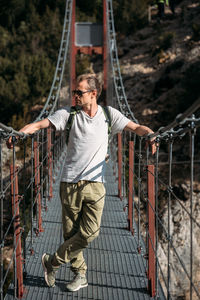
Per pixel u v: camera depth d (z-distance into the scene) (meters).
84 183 2.75
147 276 3.23
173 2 25.28
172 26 24.45
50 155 5.77
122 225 4.78
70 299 2.95
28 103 18.91
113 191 6.52
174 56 21.31
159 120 17.61
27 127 2.73
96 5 26.27
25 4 25.22
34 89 19.05
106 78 16.52
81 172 2.75
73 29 16.77
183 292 10.16
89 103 2.72
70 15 16.05
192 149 1.98
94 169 2.74
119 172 6.08
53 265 2.99
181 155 14.49
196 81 17.73
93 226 2.78
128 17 25.58
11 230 12.20
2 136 2.37
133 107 18.62
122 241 4.22
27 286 3.13
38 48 23.45
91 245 4.09
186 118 1.96
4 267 11.24
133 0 25.92
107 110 2.80
